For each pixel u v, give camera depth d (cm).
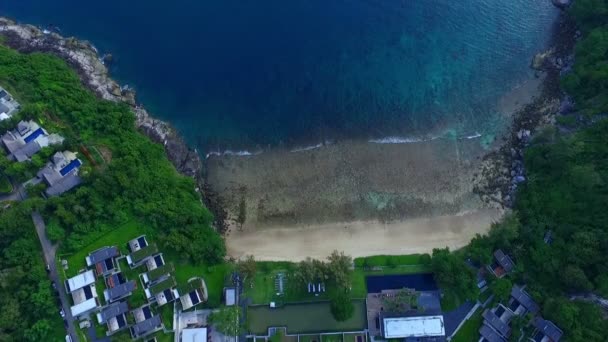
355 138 8825
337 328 7356
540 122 8700
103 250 7350
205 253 7575
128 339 6856
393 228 8044
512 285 7262
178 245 7456
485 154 8544
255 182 8506
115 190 7681
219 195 8400
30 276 7038
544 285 7294
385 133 8856
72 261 7419
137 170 7931
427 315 7206
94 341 7088
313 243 7969
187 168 8600
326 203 8281
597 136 7706
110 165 7762
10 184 7756
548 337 7000
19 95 8325
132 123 8619
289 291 7500
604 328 6550
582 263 6988
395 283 7556
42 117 8188
